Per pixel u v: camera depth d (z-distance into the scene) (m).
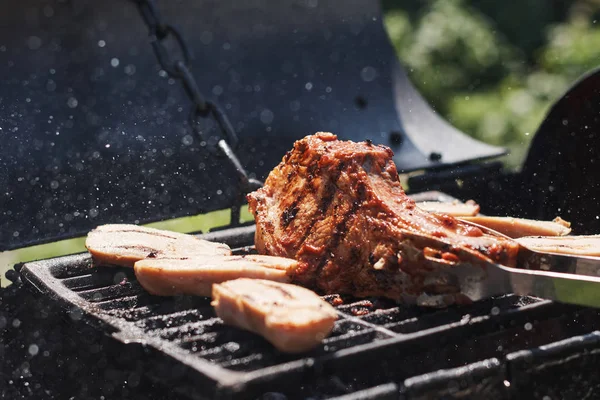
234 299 0.77
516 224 0.94
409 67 2.60
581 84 1.04
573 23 2.89
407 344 0.75
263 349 0.76
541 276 0.78
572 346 0.78
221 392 0.69
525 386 0.77
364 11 1.26
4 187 1.00
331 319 0.74
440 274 0.80
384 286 0.83
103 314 0.81
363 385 0.88
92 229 1.02
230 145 1.08
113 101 1.09
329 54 1.22
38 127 1.04
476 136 2.41
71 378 0.92
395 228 0.82
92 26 1.10
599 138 1.07
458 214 0.99
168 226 1.65
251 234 1.03
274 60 1.19
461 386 0.75
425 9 2.84
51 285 0.88
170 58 1.14
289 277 0.84
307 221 0.87
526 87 2.63
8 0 1.06
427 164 1.17
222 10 1.18
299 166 0.89
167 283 0.84
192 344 0.77
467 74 2.69
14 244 0.99
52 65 1.07
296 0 1.22
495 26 2.92
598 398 0.80
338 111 1.19
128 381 0.87
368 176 0.85
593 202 1.08
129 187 1.06
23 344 0.95
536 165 1.11
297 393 0.80
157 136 1.09
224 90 1.15
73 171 1.04
